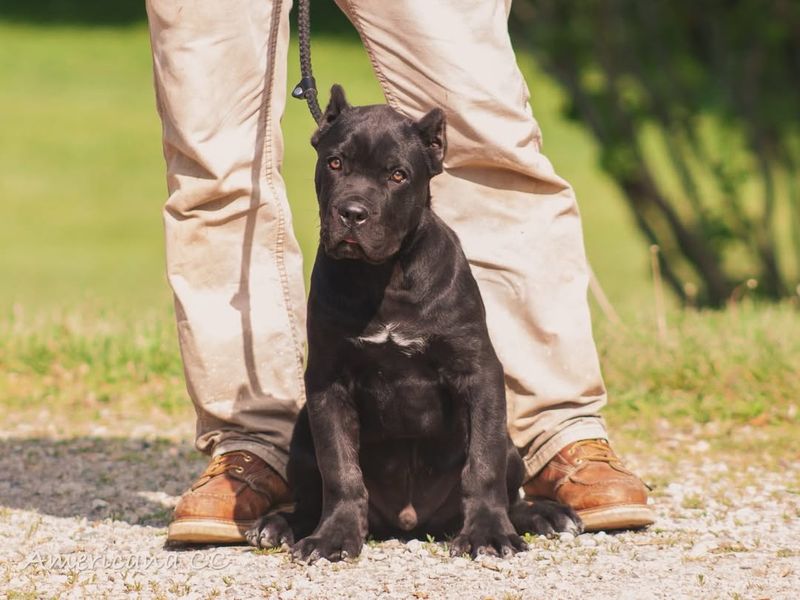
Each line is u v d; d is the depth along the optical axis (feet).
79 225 116.47
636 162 64.03
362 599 20.33
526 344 25.61
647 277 90.07
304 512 24.32
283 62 25.59
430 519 24.68
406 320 22.54
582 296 25.79
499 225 25.63
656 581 21.04
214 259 25.72
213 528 23.59
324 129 23.30
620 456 31.37
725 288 64.95
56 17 197.77
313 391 23.17
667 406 34.94
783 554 22.66
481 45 24.81
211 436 25.90
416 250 22.67
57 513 26.81
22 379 39.09
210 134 25.04
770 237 65.51
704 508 26.37
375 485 24.43
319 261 23.06
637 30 64.03
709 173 65.67
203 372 25.59
